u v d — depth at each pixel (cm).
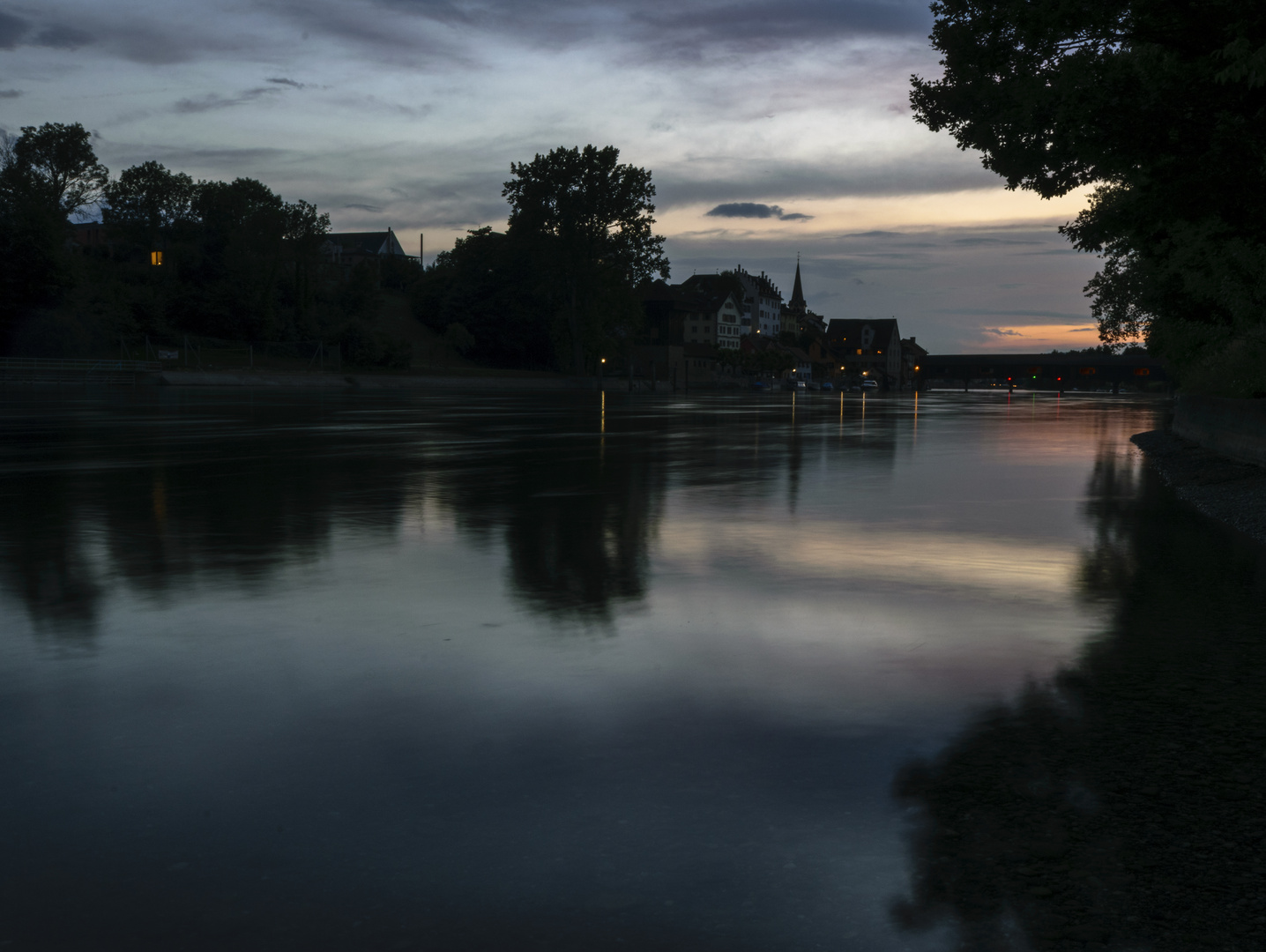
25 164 9994
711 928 279
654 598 738
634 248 11488
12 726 444
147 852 322
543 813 354
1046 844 333
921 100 1695
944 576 831
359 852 323
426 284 14162
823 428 3356
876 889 302
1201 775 396
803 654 580
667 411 5072
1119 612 700
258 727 444
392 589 762
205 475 1603
